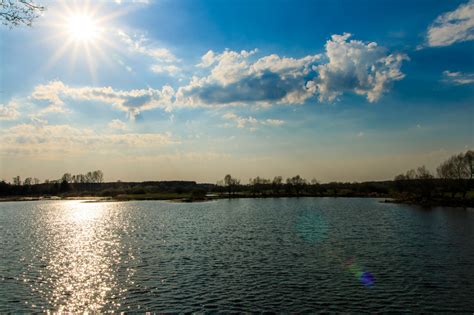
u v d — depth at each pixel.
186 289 34.31
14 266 44.22
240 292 33.28
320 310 28.92
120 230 80.56
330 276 38.19
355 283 35.72
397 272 39.59
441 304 30.00
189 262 45.56
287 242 59.84
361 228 77.06
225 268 42.12
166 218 107.69
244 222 92.50
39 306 30.16
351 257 47.31
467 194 175.62
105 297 32.28
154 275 39.34
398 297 31.70
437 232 70.06
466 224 82.38
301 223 88.00
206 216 112.06
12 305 30.38
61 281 37.28
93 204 199.50
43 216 122.94
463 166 156.75
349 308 29.28
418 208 132.75
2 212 144.62
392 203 165.50
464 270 40.22
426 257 46.97
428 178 178.50
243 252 51.69
